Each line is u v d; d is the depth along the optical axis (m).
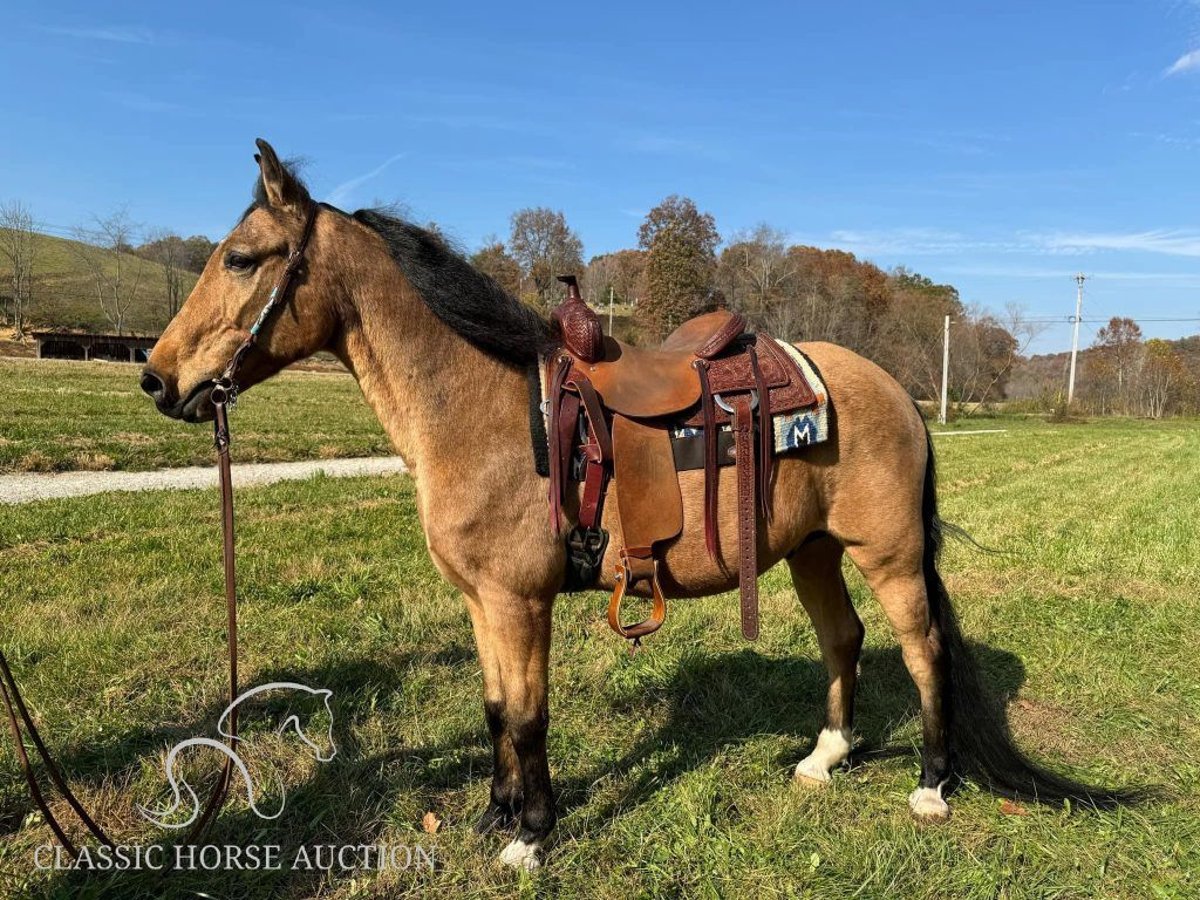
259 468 12.69
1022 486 12.24
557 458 2.38
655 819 2.82
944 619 2.91
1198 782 3.07
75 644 4.14
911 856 2.60
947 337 35.25
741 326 2.77
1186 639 4.62
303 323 2.42
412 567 6.00
